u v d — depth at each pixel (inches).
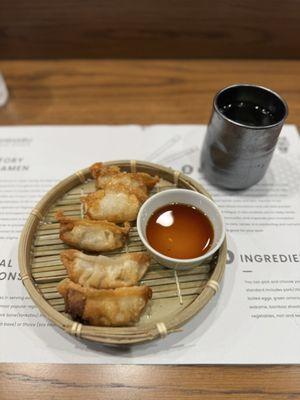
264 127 11.1
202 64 18.9
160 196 11.4
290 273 11.6
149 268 10.9
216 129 12.1
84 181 12.8
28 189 13.6
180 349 10.0
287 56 19.3
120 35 17.9
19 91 17.2
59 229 11.5
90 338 9.1
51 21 17.2
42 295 10.2
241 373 9.8
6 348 10.0
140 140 15.4
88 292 9.5
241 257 12.0
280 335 10.3
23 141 15.1
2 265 11.6
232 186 13.5
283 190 13.9
